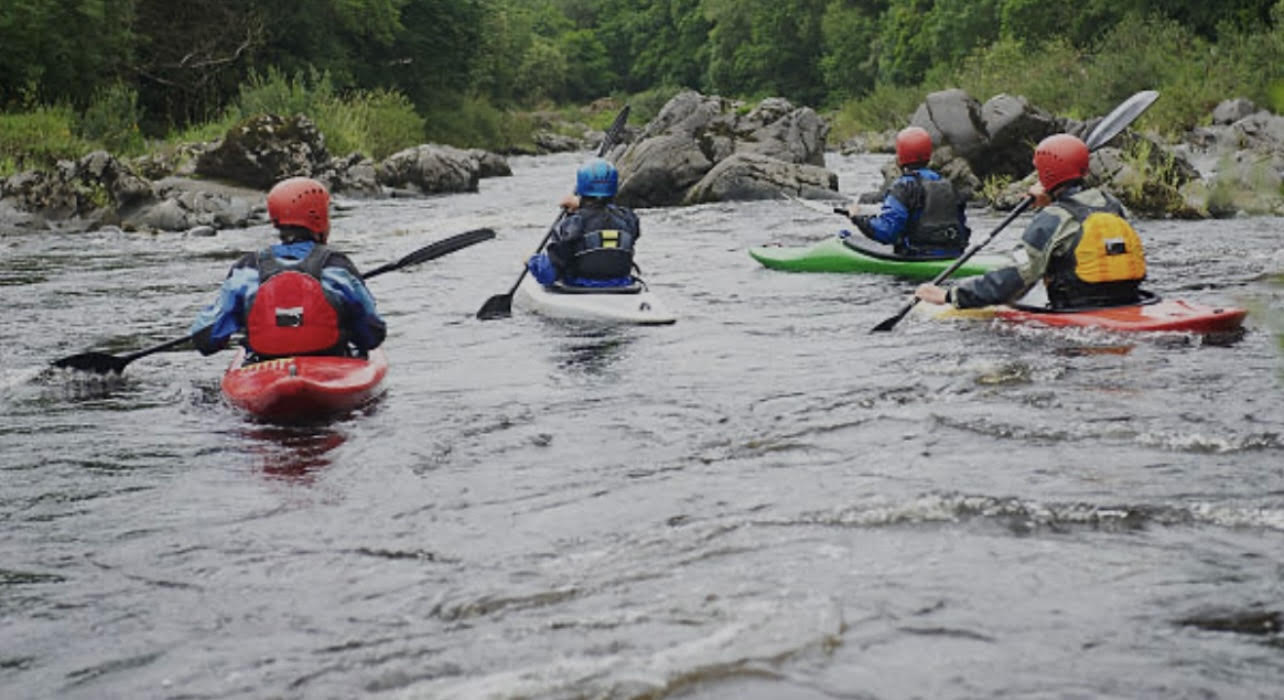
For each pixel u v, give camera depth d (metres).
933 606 3.60
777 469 5.14
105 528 4.66
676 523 4.49
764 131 22.17
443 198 23.64
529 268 9.41
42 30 29.28
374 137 34.31
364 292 6.88
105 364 7.35
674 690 3.09
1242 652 3.26
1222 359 6.94
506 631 3.54
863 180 24.59
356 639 3.54
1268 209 15.89
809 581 3.82
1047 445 5.34
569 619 3.61
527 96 92.12
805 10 79.69
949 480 4.86
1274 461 5.01
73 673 3.40
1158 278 10.28
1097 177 16.55
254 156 23.00
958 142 19.53
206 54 36.00
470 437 5.85
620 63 110.81
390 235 16.53
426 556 4.24
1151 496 4.58
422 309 9.77
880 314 8.99
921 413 5.97
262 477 5.28
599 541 4.32
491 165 31.52
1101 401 6.08
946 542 4.14
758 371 7.16
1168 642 3.33
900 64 61.59
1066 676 3.14
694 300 9.97
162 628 3.69
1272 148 21.14
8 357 8.21
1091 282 7.88
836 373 7.01
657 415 6.19
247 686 3.27
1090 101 29.95
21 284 11.80
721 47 85.56
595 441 5.72
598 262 9.34
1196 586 3.71
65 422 6.38
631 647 3.39
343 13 41.56
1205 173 18.81
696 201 20.02
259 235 16.92
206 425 6.23
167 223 17.84
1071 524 4.30
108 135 27.38
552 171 34.12
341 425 6.14
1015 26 43.38
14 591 4.04
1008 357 7.20
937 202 11.05
